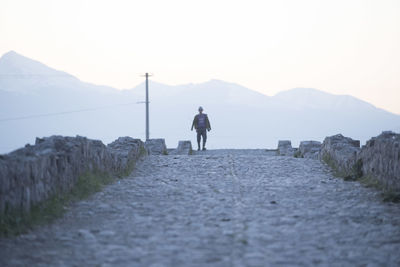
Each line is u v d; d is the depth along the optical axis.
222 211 17.47
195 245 12.85
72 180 20.84
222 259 11.51
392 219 16.23
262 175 29.00
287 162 35.06
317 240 13.42
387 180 22.00
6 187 14.42
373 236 13.86
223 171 30.73
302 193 21.89
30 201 16.09
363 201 19.80
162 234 14.27
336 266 11.07
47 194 17.69
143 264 11.28
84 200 20.11
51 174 18.30
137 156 35.75
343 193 21.88
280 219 16.06
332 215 16.84
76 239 13.89
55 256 12.16
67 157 20.52
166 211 17.86
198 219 16.25
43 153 17.83
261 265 11.05
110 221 16.38
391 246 12.80
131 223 15.98
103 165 25.84
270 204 18.92
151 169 32.44
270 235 13.82
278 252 12.18
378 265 11.18
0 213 14.05
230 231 14.23
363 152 26.78
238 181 26.03
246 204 18.91
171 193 22.08
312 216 16.59
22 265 11.41
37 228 15.13
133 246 12.97
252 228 14.70
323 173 30.27
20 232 14.28
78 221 16.45
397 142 20.86
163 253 12.13
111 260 11.64
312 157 41.31
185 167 32.97
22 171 15.49
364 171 26.44
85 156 23.08
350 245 12.95
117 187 23.92
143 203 19.61
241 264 11.12
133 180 26.88
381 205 18.84
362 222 15.80
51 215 16.69
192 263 11.25
